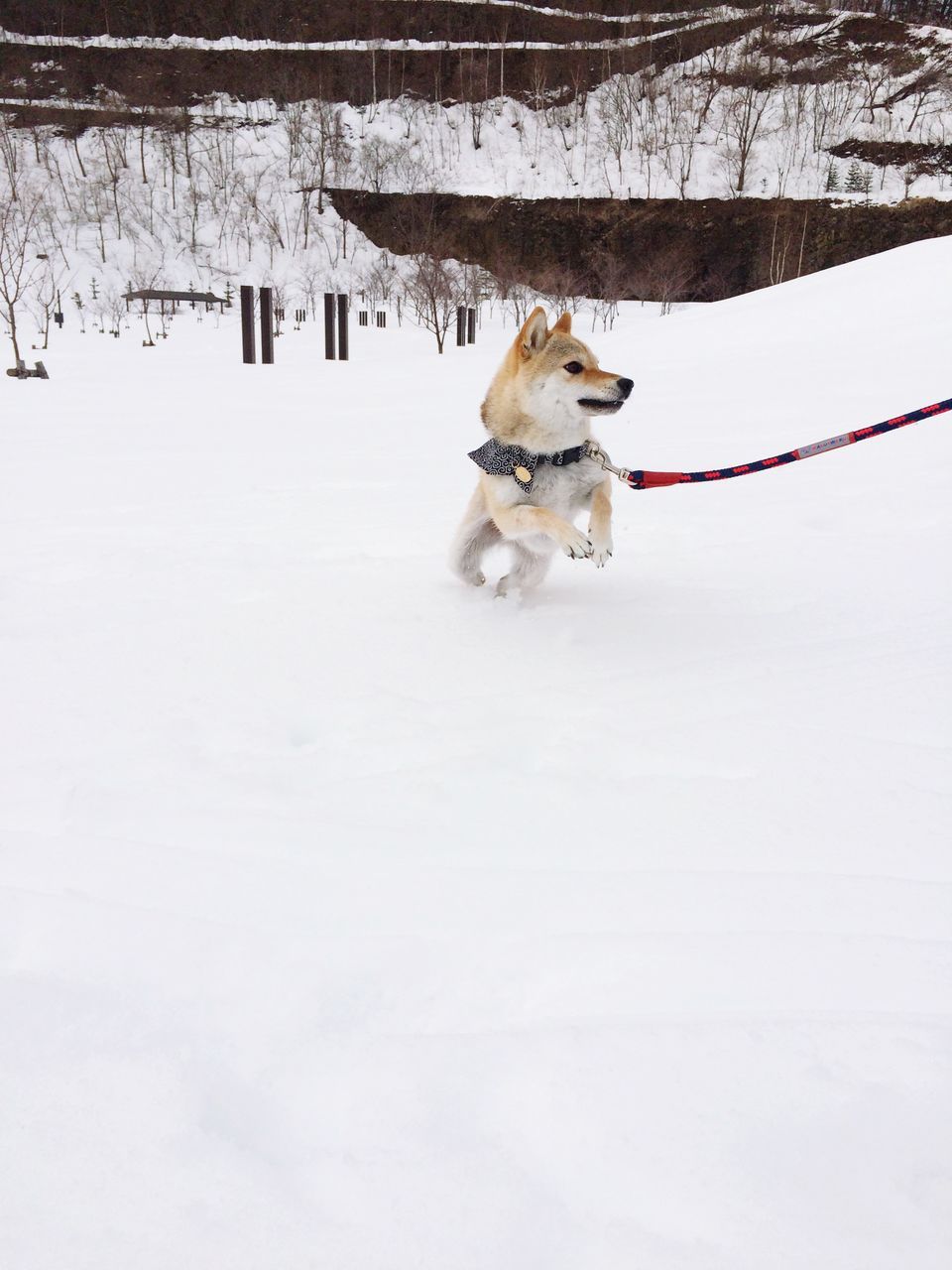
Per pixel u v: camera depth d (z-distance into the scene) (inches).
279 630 150.6
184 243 2190.0
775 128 2279.8
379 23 2588.6
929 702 113.7
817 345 572.7
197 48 2529.5
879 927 70.5
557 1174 47.9
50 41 2532.0
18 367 776.9
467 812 91.8
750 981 63.9
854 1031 57.3
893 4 2635.3
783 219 1975.9
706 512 235.9
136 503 277.4
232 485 308.3
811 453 128.2
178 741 110.1
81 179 2316.7
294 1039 59.4
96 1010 62.2
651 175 2176.4
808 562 182.9
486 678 129.6
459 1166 48.3
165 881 80.0
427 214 2197.3
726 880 77.5
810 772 97.3
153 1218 45.3
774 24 2442.2
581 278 2084.2
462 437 429.7
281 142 2465.6
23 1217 45.3
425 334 1499.8
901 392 385.4
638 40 2546.8
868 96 2326.5
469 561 178.9
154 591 175.8
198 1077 56.0
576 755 104.3
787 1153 48.6
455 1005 63.2
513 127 2500.0
